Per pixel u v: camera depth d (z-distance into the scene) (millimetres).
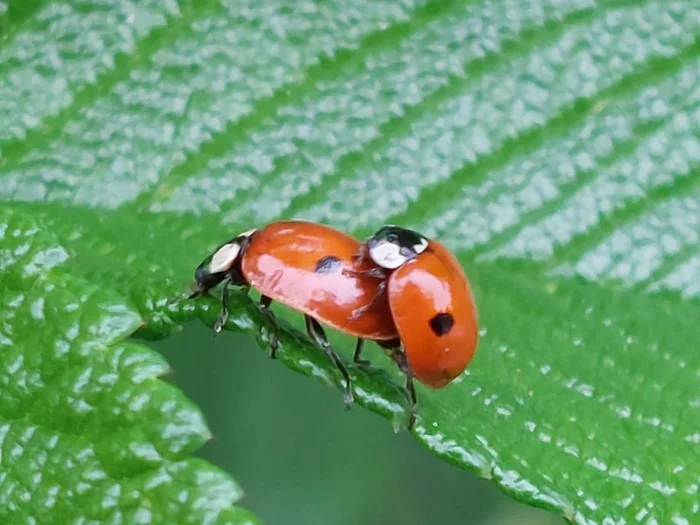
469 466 53
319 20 61
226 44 61
